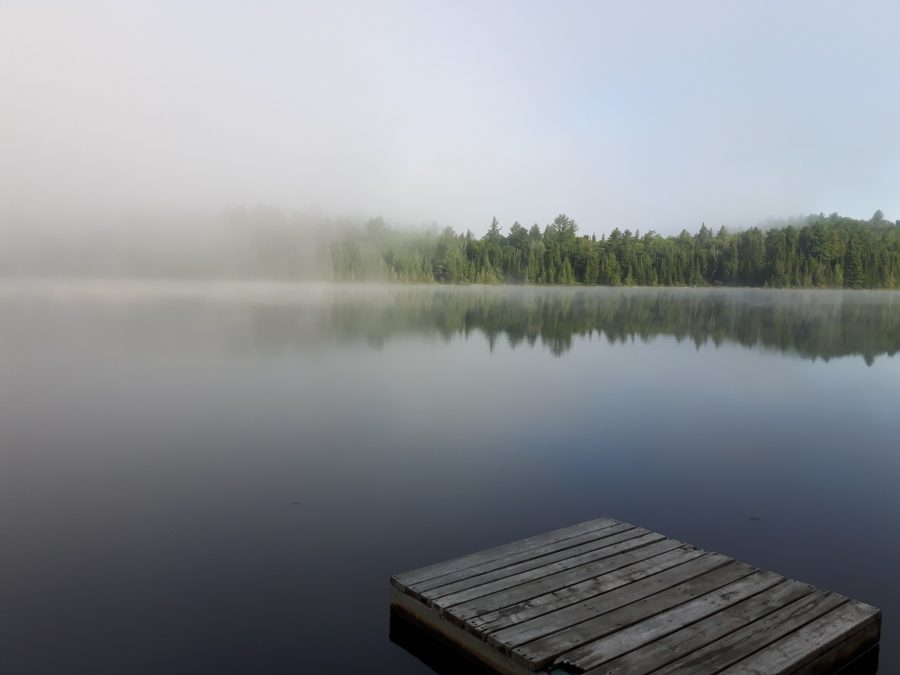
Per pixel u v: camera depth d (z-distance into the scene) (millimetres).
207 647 3729
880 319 29453
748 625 3463
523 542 4574
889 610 4191
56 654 3658
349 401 11062
